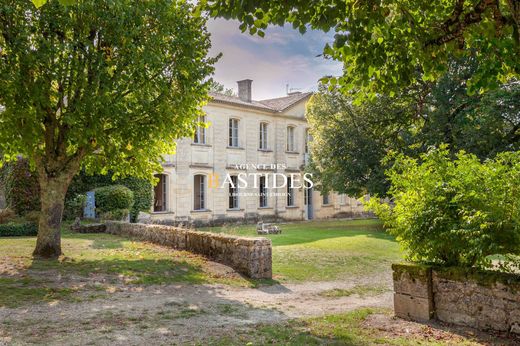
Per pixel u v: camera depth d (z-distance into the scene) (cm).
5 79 867
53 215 1070
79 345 473
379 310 718
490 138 1733
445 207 616
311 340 518
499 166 571
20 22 899
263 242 1036
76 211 2016
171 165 2495
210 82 1124
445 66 661
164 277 934
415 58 692
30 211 1847
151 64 973
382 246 1577
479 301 554
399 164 715
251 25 553
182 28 1065
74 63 942
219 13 559
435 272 612
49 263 975
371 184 2122
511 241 536
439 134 1880
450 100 1869
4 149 1078
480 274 555
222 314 666
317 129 2452
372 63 667
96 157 1221
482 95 1738
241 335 536
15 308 628
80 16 946
